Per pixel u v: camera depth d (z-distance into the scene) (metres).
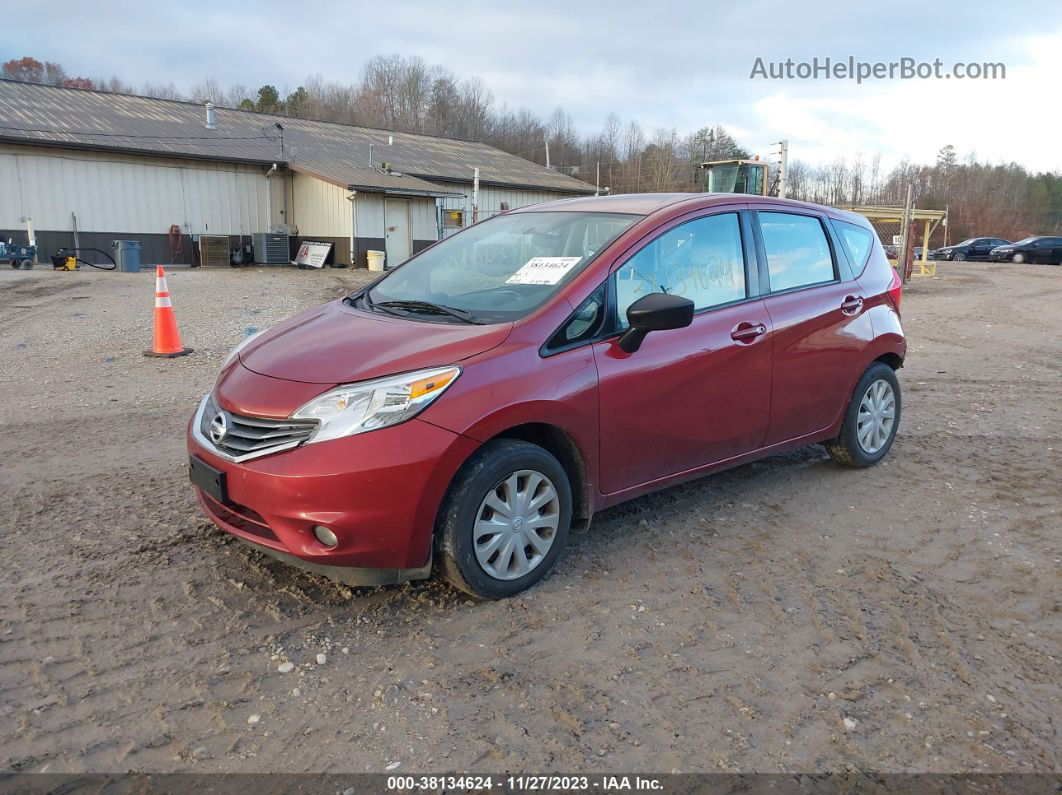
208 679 2.88
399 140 35.47
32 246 21.00
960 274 27.27
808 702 2.78
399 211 26.47
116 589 3.54
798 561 3.88
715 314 4.18
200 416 3.69
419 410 3.16
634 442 3.82
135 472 5.11
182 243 24.64
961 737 2.61
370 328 3.71
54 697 2.77
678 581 3.66
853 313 4.92
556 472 3.53
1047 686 2.89
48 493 4.71
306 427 3.18
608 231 4.05
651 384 3.82
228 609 3.38
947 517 4.46
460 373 3.26
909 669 2.98
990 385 8.10
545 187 33.91
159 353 8.86
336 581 3.55
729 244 4.38
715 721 2.67
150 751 2.52
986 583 3.68
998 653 3.10
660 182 53.38
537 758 2.49
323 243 26.14
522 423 3.37
